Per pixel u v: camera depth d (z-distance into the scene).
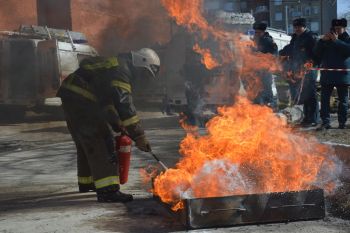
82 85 4.40
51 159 7.46
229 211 3.37
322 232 3.23
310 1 68.81
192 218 3.34
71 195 4.80
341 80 7.32
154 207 4.10
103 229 3.48
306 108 8.21
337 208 3.76
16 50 15.05
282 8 68.75
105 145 4.39
